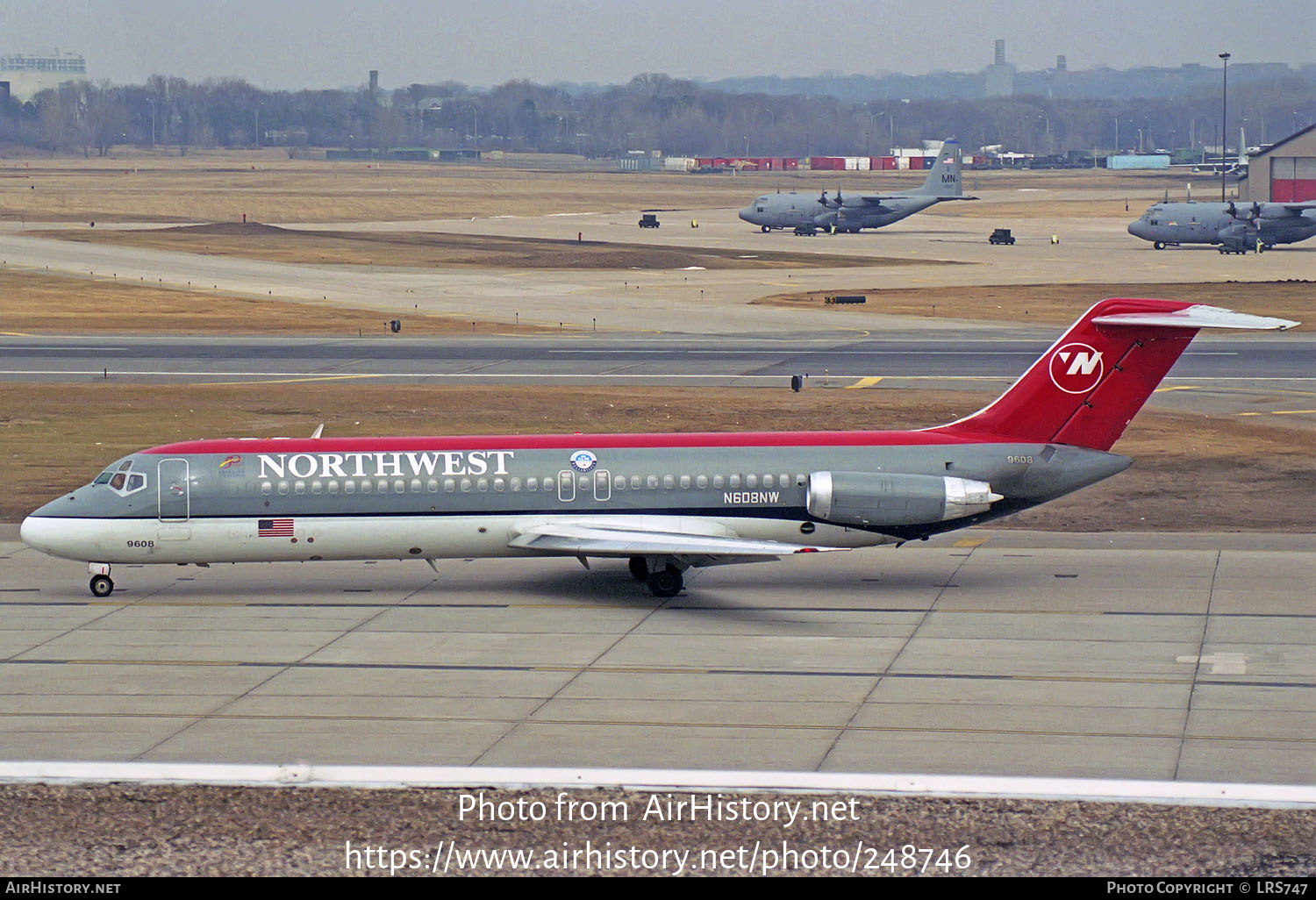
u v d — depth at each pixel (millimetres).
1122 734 101188
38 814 85750
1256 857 78562
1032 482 147625
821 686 113812
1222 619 132625
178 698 111500
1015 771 94062
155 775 91438
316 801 87938
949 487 144750
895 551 163625
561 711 107812
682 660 121875
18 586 149750
